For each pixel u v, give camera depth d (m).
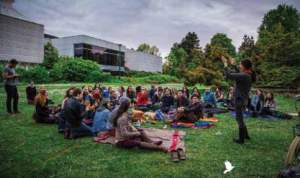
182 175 4.02
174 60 71.75
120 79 43.28
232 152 5.24
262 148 5.54
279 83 24.00
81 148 5.46
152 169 4.27
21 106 11.88
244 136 6.32
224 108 12.30
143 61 65.81
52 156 4.91
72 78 35.47
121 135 5.43
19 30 35.25
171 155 4.86
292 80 23.62
